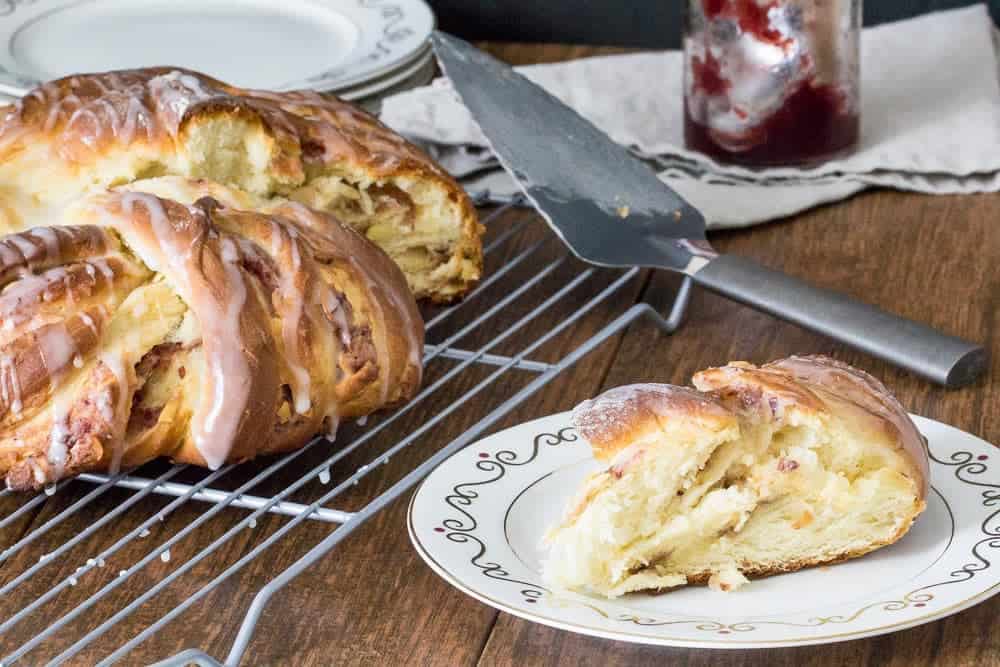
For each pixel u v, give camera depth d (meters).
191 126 0.85
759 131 1.05
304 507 0.78
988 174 1.05
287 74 1.12
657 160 1.07
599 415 0.76
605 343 0.92
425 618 0.75
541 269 0.98
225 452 0.79
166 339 0.79
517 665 0.73
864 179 1.05
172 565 0.77
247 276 0.79
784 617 0.72
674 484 0.75
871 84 1.13
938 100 1.11
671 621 0.72
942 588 0.72
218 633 0.74
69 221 0.81
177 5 1.19
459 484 0.78
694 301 0.95
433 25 1.15
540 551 0.75
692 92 1.06
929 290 0.96
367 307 0.82
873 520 0.75
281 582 0.72
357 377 0.81
